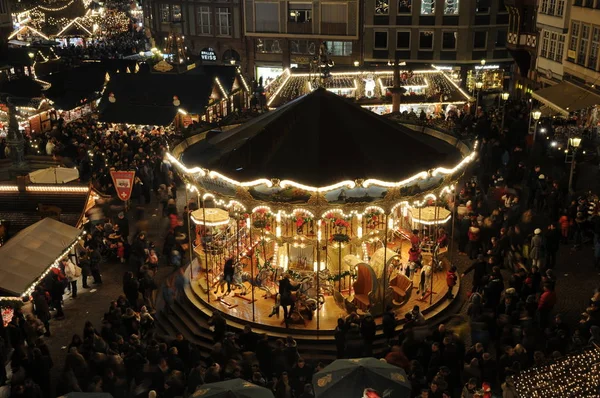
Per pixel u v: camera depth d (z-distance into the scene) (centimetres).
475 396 1398
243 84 4556
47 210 2362
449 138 2322
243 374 1584
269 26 5694
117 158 3192
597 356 1009
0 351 1753
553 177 3056
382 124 2119
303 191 1842
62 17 7094
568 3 3688
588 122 3550
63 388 1570
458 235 2494
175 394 1528
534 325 1775
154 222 2786
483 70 5294
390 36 5372
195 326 1961
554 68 3938
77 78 4378
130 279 1975
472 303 1819
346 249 2091
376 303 1906
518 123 3488
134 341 1644
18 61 4744
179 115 3878
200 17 5956
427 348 1645
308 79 4238
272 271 2098
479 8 5156
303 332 1867
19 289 1847
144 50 6950
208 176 1927
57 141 3475
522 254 2227
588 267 2280
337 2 5406
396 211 2331
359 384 1273
